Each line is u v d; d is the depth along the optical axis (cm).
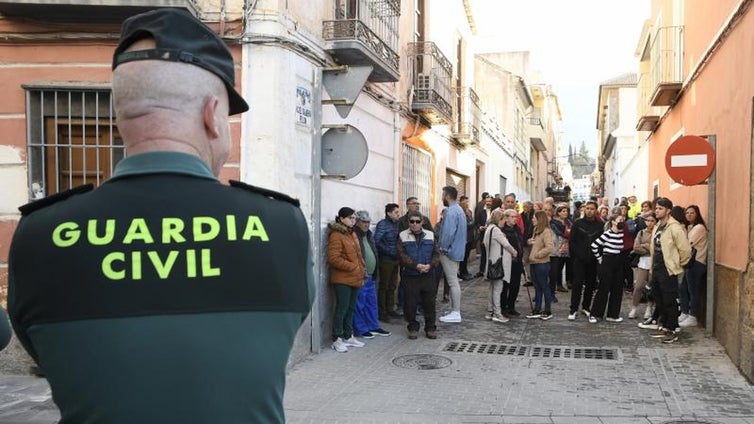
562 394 607
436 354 760
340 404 570
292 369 683
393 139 1067
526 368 703
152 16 144
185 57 141
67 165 684
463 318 993
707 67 931
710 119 905
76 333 117
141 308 119
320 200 740
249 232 132
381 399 587
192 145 141
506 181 2581
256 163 656
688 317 909
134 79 138
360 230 840
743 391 611
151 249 124
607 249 948
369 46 830
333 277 766
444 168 1462
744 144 698
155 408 114
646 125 1574
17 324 126
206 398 117
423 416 542
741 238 697
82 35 660
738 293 692
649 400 588
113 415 113
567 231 1134
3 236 668
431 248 847
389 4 987
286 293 133
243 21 655
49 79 668
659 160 1531
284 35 673
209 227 129
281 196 148
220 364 119
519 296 1245
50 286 121
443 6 1409
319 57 760
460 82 1652
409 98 1148
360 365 705
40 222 128
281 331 130
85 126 680
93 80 667
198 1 658
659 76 1230
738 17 735
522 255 1035
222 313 123
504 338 851
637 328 911
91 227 126
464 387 629
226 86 152
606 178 4375
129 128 139
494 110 2677
